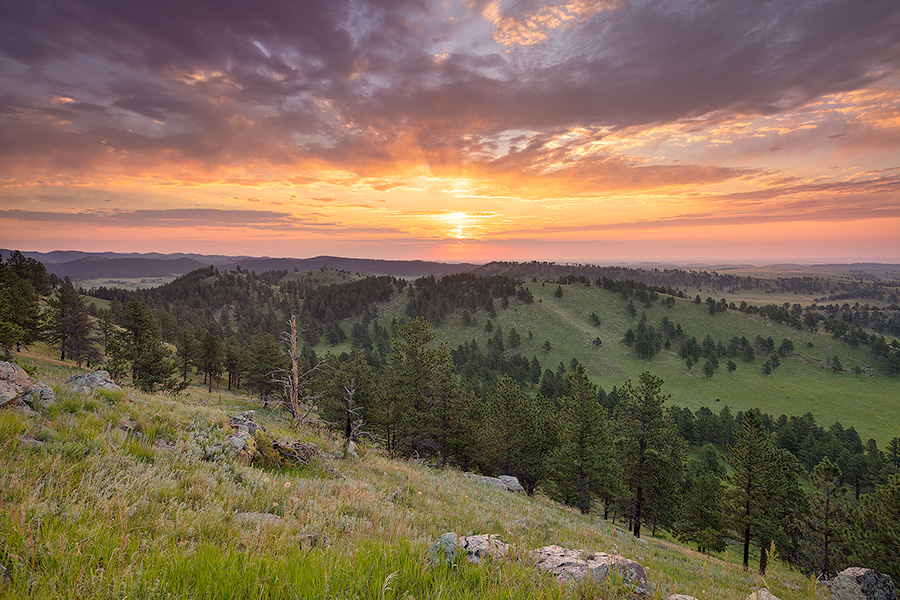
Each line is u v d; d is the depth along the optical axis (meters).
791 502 32.50
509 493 20.95
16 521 3.39
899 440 99.75
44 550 3.25
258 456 10.13
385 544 3.96
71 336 57.47
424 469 19.62
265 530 4.41
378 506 7.98
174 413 9.86
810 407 154.25
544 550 4.99
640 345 194.88
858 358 196.12
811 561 30.97
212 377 77.81
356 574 3.17
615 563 4.35
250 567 3.09
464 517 9.27
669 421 31.28
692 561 15.36
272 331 188.38
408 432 31.75
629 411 32.34
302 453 11.39
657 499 32.78
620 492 32.22
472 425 32.69
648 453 30.89
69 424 6.93
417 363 31.98
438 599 2.97
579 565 4.38
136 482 5.64
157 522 4.58
